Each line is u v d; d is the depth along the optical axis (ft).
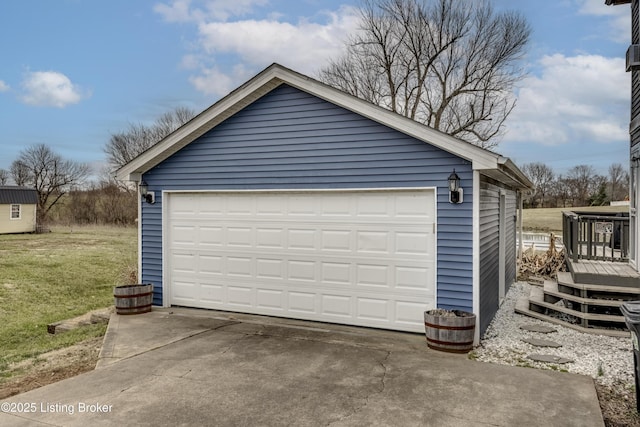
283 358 18.54
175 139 26.32
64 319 31.96
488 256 23.94
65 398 14.71
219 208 27.02
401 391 15.11
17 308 35.40
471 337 19.35
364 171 22.75
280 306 25.40
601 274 23.18
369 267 23.11
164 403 14.25
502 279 30.71
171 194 28.37
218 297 27.17
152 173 28.58
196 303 27.76
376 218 22.90
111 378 16.47
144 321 24.84
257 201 25.93
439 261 21.31
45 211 133.80
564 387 15.42
